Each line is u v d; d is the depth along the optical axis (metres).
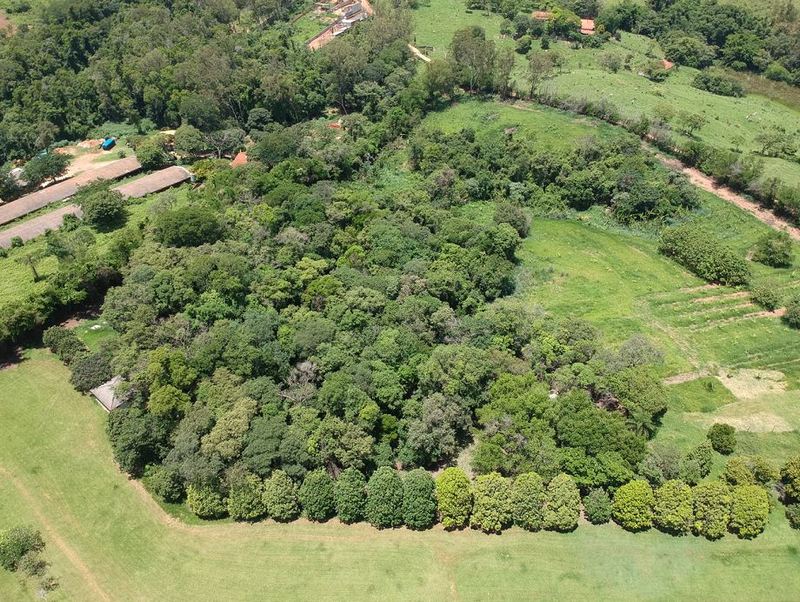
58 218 117.81
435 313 83.56
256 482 66.56
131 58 166.50
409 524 65.44
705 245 104.25
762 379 84.88
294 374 76.81
